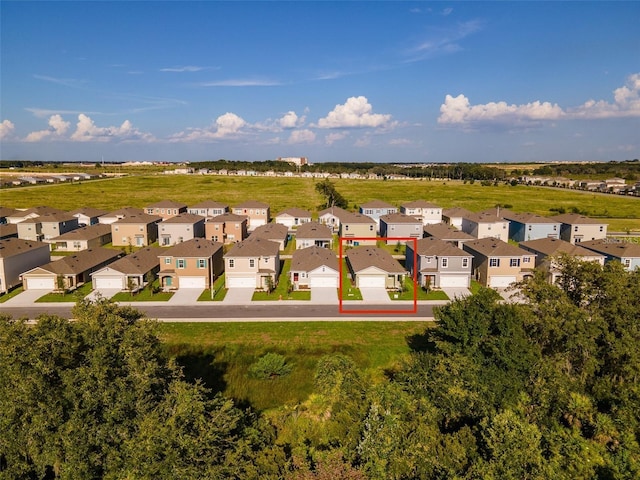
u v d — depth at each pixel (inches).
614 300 1256.8
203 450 821.9
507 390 1109.1
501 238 3257.9
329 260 2343.8
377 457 912.3
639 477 905.5
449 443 957.8
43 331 918.4
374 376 1429.6
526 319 1230.9
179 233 3102.9
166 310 1907.0
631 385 1128.2
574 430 1050.7
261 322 1765.5
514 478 837.8
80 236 2960.1
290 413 1269.7
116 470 808.9
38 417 810.8
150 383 899.4
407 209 4023.1
